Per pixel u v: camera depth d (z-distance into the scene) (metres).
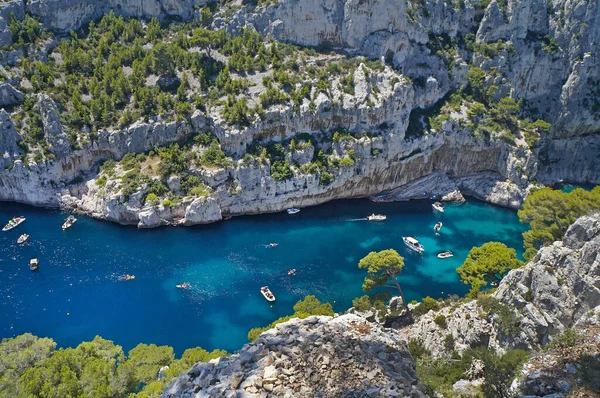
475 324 65.69
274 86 136.25
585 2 144.38
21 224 118.56
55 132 123.81
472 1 158.38
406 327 81.81
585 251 57.97
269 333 40.16
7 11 143.62
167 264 106.81
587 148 148.88
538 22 152.75
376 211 133.00
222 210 126.31
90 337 85.94
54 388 53.38
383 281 88.94
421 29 148.50
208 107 132.12
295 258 110.38
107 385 56.12
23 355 59.97
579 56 146.12
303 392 33.22
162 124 128.25
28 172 121.94
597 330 44.75
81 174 129.62
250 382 33.62
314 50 151.75
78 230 117.81
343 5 149.75
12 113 125.38
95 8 158.38
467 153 144.00
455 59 150.50
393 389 34.00
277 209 130.00
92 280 100.50
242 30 155.00
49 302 93.94
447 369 58.34
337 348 37.41
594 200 79.88
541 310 60.09
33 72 133.38
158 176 123.81
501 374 49.44
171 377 54.81
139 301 95.25
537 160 140.62
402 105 136.50
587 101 144.62
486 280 87.06
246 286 100.56
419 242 117.94
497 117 144.38
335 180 131.12
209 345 84.56
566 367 41.47
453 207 136.75
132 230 119.06
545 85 153.38
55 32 150.88
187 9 162.62
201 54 146.50
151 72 140.75
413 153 139.50
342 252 113.25
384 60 147.12
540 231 84.12
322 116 132.62
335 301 96.44
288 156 129.62
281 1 151.50
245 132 126.62
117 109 132.25
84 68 140.25
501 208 137.12
